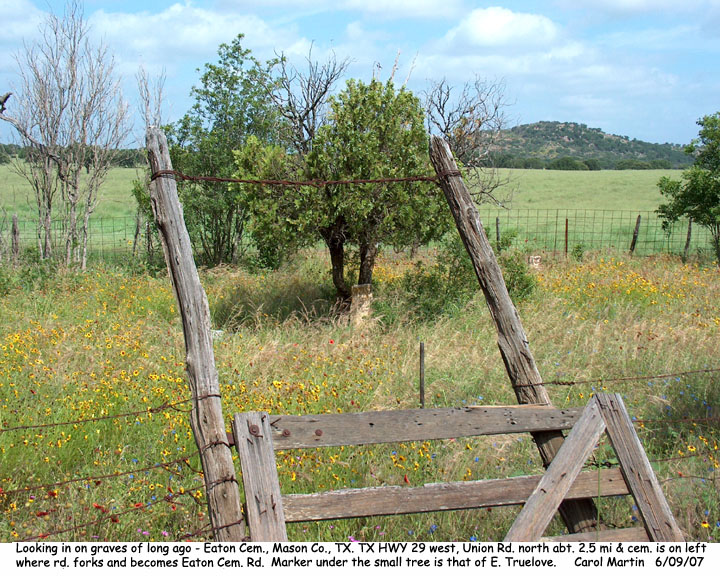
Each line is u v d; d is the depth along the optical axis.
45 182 17.30
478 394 7.24
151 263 18.16
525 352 4.27
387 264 16.50
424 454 5.34
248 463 3.27
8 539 4.12
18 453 5.19
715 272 15.38
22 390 6.61
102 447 5.52
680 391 6.92
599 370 7.88
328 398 6.68
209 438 3.36
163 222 3.80
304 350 8.33
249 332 9.88
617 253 19.55
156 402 6.35
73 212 17.38
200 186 18.25
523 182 54.31
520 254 12.65
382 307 10.61
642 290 12.53
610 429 3.86
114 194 40.00
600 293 12.48
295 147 18.06
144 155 18.77
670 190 19.80
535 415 3.91
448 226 11.35
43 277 13.84
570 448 3.76
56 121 16.91
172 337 8.87
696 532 4.41
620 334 9.27
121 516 4.38
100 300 12.14
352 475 5.10
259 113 18.12
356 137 10.43
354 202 10.38
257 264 16.20
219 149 17.62
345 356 8.08
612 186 51.34
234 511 3.25
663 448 5.76
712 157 19.22
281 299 12.29
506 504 3.62
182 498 4.70
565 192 48.12
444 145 4.58
